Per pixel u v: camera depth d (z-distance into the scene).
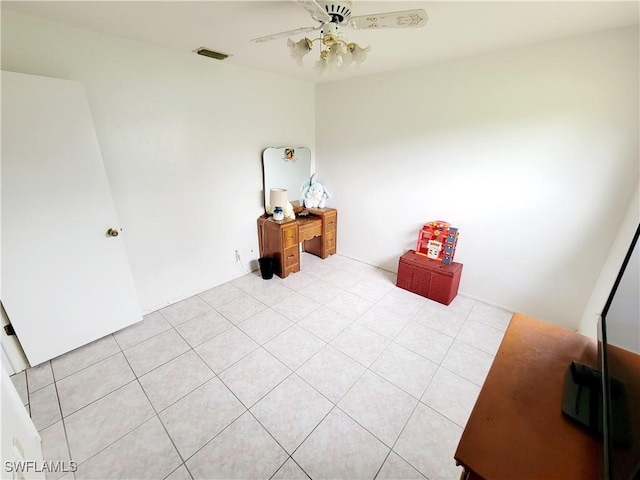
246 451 1.40
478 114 2.34
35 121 1.61
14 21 1.55
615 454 0.65
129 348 2.07
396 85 2.75
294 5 1.45
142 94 2.10
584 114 1.91
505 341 1.21
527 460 0.76
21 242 1.68
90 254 1.96
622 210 1.90
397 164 2.96
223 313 2.52
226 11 1.52
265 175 3.12
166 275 2.57
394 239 3.24
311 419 1.56
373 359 1.99
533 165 2.16
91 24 1.71
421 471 1.32
